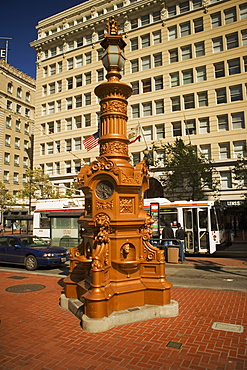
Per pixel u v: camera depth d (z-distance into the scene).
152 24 31.97
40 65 40.53
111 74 6.20
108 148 5.97
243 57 27.61
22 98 51.06
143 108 31.94
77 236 17.33
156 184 31.56
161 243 14.99
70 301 5.89
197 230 15.84
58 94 38.28
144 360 3.77
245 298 6.86
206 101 28.92
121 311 5.17
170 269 11.75
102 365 3.66
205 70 29.22
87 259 5.63
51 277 9.81
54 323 5.15
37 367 3.62
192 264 12.88
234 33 28.17
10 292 7.56
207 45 29.06
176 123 30.08
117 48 6.27
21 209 42.19
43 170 38.34
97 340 4.38
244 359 3.78
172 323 5.07
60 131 37.75
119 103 6.16
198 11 29.73
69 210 17.86
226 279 9.50
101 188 5.64
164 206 16.80
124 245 5.52
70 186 33.50
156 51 31.52
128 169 5.82
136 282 5.58
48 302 6.57
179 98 30.16
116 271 5.39
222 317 5.41
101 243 5.33
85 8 38.16
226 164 27.16
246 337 4.47
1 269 11.57
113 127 6.06
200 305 6.24
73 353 3.98
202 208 15.88
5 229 40.72
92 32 36.69
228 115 27.67
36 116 39.72
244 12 28.00
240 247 20.80
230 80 27.83
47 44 40.28
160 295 5.53
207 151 28.62
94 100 35.44
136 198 5.73
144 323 5.07
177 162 24.64
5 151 46.84
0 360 3.81
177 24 30.75
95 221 5.42
